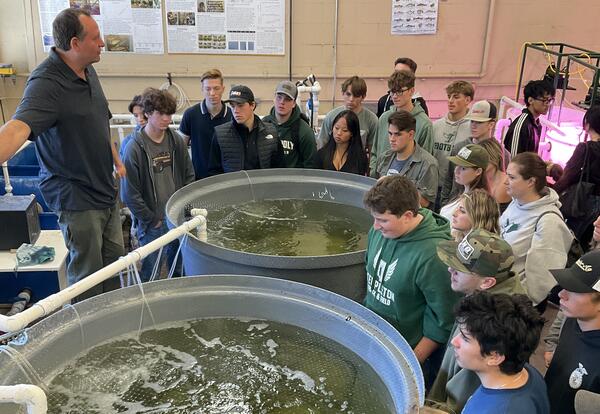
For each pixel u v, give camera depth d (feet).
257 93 17.93
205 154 11.45
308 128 11.12
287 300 5.75
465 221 6.29
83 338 5.27
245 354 5.43
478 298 4.11
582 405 4.16
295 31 17.34
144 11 16.53
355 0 17.19
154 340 5.59
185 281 5.86
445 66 18.30
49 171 7.98
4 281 9.90
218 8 16.74
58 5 16.30
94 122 7.94
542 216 7.27
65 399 4.74
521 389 4.00
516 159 7.46
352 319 5.39
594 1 18.06
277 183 9.81
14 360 4.64
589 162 9.92
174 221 7.37
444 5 17.57
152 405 4.77
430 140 11.24
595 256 4.64
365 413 4.64
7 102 17.20
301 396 4.87
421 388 4.29
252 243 8.24
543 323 4.10
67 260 10.17
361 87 11.97
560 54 14.74
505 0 17.75
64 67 7.46
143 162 9.51
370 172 11.83
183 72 17.34
